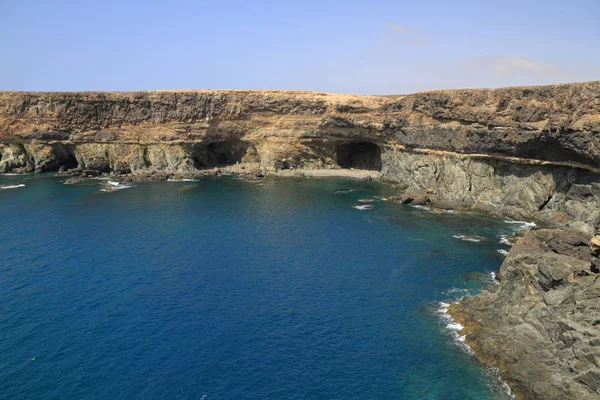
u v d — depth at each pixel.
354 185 108.00
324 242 66.56
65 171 125.19
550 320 35.94
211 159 134.00
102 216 81.06
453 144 87.19
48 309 46.22
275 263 58.69
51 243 66.00
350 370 36.72
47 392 34.06
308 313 45.66
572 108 64.69
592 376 29.44
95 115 122.69
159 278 54.06
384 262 58.28
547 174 72.56
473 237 66.88
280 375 36.25
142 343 40.41
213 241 67.56
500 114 77.12
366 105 115.75
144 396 33.81
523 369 34.16
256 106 123.38
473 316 42.88
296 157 125.69
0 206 87.44
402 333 41.62
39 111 120.81
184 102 122.69
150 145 124.19
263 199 94.81
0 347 39.44
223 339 41.16
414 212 81.94
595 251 38.00
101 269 56.62
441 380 35.22
